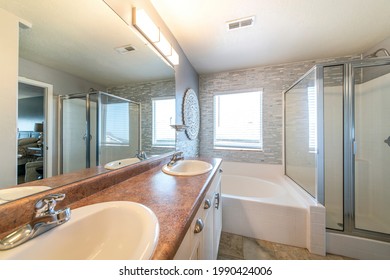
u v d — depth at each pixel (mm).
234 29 1660
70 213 556
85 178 800
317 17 1483
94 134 964
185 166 1586
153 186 897
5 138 551
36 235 451
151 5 1338
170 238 454
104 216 605
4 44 547
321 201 1725
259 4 1336
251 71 2656
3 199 533
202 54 2189
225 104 2855
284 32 1711
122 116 1188
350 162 1788
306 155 1979
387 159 1799
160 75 1597
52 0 708
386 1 1298
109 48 1037
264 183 2396
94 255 554
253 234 1718
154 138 1547
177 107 1945
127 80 1222
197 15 1466
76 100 852
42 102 684
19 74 593
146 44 1342
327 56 2238
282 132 2508
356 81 1862
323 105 1811
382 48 1820
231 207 1792
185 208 635
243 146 2760
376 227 1643
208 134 2895
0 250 394
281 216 1631
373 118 1853
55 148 734
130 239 548
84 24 866
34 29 644
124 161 1200
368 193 1839
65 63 782
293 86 2268
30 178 623
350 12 1423
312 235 1497
